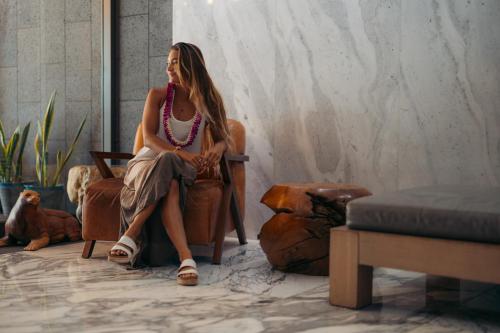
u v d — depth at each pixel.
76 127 4.25
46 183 4.14
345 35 3.09
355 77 3.08
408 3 2.92
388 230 1.82
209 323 1.72
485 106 2.76
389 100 2.99
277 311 1.86
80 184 3.56
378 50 3.00
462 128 2.82
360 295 1.91
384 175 3.02
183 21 3.62
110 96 4.09
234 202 2.96
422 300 2.03
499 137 2.73
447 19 2.83
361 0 3.04
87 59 4.19
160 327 1.67
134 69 4.09
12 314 1.80
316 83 3.19
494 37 2.72
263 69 3.35
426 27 2.88
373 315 1.83
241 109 3.43
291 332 1.63
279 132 3.31
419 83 2.91
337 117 3.14
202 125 2.72
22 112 4.48
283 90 3.29
